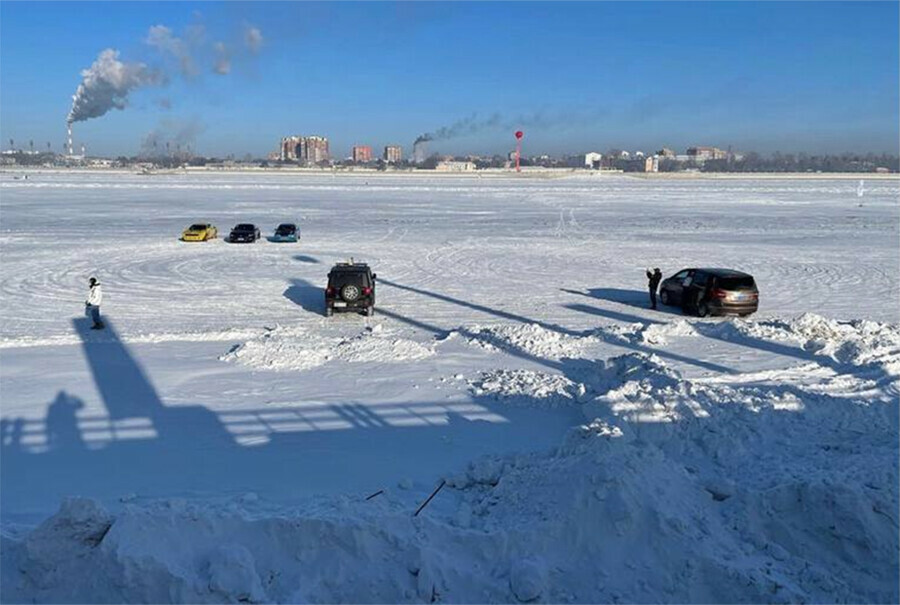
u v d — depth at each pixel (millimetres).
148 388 14547
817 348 17906
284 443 11727
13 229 49188
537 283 31062
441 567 7301
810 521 7832
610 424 10430
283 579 7270
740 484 9156
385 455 11234
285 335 19281
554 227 55125
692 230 53938
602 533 7648
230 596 6879
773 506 8078
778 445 10875
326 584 7207
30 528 8406
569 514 7832
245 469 10672
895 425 12047
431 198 89875
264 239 45812
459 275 32812
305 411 13273
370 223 57188
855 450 10242
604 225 57281
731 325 20359
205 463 10891
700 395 12281
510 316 24234
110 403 13609
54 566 7164
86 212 63812
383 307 25516
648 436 10844
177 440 11828
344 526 7559
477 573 7410
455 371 15953
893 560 7367
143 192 96250
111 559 6973
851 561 7480
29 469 10625
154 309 24516
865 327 19875
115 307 24719
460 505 9148
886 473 8445
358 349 17344
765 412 11719
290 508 9039
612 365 14984
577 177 194250
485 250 41375
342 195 94500
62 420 12688
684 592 7141
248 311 24516
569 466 8555
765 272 34219
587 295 28469
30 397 13891
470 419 12906
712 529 7852
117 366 16234
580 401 13477
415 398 14023
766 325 20188
